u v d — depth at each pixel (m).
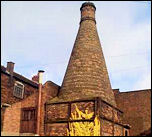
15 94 25.56
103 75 24.08
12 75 25.34
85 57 23.98
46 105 22.73
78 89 22.48
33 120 22.02
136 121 26.70
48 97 23.36
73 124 20.94
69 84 23.19
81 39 25.31
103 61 25.27
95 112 20.44
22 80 26.77
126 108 27.77
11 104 24.67
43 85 23.19
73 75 23.42
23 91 26.80
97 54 24.69
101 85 23.05
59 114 21.91
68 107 21.70
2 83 24.05
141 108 27.05
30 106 22.62
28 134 21.36
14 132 22.09
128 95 28.27
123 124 25.44
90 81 22.73
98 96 21.67
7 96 24.39
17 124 22.52
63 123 21.44
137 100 27.58
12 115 22.98
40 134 21.67
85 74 23.08
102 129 20.31
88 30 25.91
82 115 20.89
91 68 23.44
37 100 22.39
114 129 22.80
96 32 26.67
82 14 27.22
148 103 26.94
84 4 27.44
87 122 20.52
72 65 24.11
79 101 21.47
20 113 22.78
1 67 24.27
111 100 23.75
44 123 22.22
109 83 24.72
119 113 25.31
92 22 26.80
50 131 21.75
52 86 24.23
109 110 22.42
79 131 20.50
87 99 21.12
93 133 19.97
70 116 21.34
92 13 27.27
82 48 24.61
